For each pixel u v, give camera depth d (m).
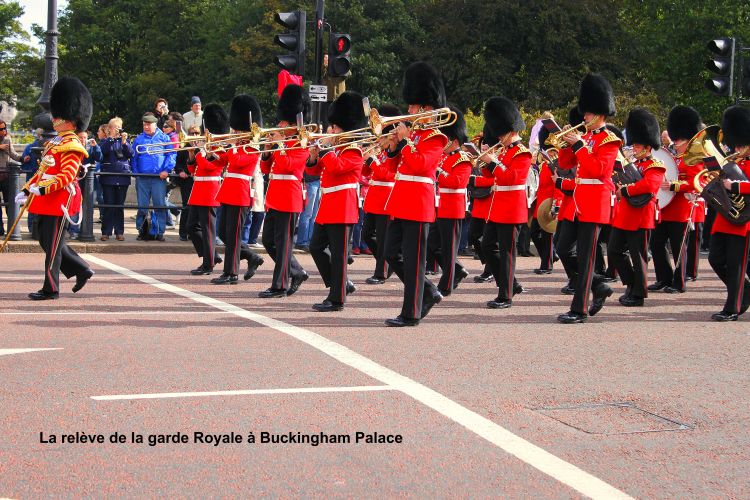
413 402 7.05
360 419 6.62
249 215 16.86
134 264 14.63
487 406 7.03
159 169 17.05
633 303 11.84
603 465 5.91
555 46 48.38
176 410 6.70
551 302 11.98
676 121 13.29
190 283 12.71
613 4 50.72
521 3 47.97
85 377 7.48
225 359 8.16
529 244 17.81
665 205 12.92
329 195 10.62
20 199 11.45
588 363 8.46
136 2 63.66
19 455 5.81
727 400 7.38
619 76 49.34
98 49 64.81
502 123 11.48
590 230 10.38
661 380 7.93
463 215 12.02
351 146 10.42
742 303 11.05
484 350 8.86
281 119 11.92
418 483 5.53
